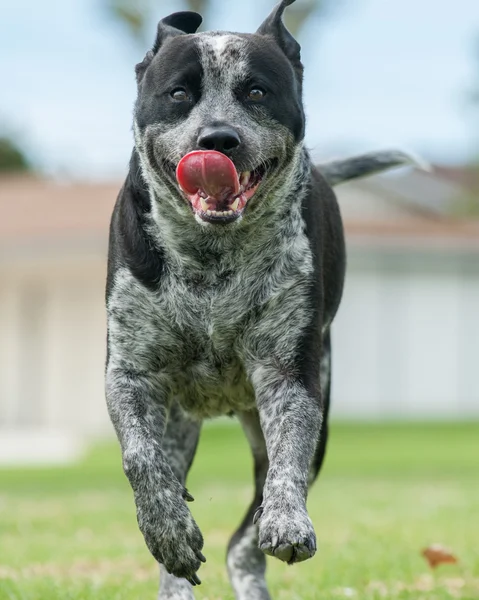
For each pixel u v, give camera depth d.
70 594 8.96
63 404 29.75
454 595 9.06
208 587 9.34
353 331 32.47
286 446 7.51
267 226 7.91
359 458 22.64
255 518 7.27
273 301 7.94
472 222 37.50
